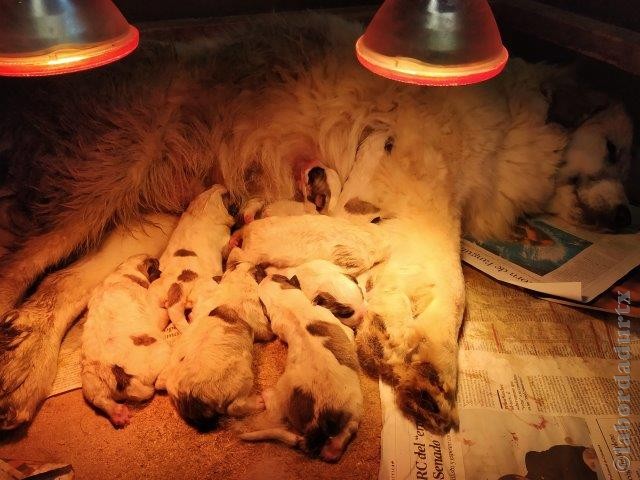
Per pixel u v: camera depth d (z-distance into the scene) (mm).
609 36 772
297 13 760
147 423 540
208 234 663
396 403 538
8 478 497
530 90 728
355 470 501
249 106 698
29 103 662
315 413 493
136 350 542
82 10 464
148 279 623
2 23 444
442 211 659
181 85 678
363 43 521
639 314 639
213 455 515
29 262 635
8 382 524
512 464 497
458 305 595
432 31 466
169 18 837
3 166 676
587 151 729
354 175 678
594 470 492
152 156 692
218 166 728
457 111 678
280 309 567
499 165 720
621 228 752
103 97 665
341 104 700
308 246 628
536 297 671
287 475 499
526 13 892
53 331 581
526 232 765
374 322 555
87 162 669
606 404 545
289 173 738
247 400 525
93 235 676
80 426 541
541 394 554
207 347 528
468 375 573
